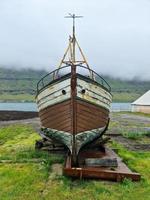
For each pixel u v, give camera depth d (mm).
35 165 14609
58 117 14875
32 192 10977
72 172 12578
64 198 10531
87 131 14852
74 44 16859
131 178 12461
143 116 57625
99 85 15273
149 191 11266
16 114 57250
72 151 13867
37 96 17047
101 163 13758
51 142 17734
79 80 14102
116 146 20500
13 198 10375
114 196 10758
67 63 16906
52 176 12891
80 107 14312
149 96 70875
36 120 45406
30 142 22453
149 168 14648
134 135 27062
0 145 22141
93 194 10906
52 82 14914
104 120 16328
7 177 12758
